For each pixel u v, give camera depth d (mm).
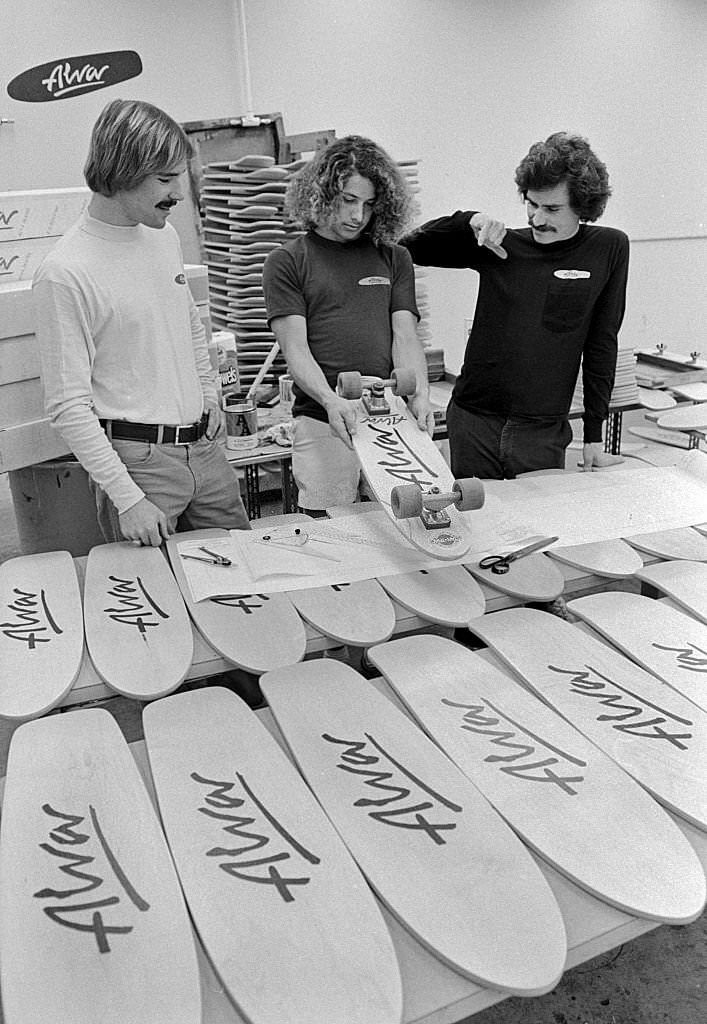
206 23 4352
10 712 1447
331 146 2135
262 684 1502
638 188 5844
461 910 1044
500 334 2436
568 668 1535
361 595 1772
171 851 1152
